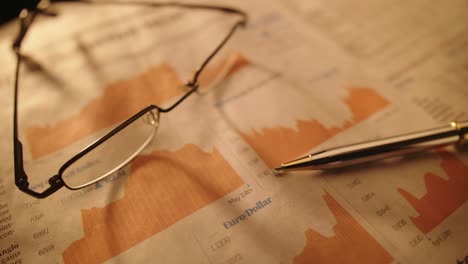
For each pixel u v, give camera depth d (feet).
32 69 0.97
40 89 0.94
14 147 0.82
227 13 1.05
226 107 0.89
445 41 0.98
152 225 0.77
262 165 0.82
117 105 0.91
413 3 1.06
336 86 0.92
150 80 0.94
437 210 0.77
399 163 0.81
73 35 1.03
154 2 1.09
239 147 0.84
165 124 0.87
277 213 0.77
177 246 0.75
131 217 0.78
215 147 0.84
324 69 0.94
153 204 0.79
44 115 0.90
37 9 1.06
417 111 0.88
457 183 0.80
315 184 0.79
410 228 0.76
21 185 0.78
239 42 0.99
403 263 0.74
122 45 1.00
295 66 0.95
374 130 0.86
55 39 1.02
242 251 0.75
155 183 0.81
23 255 0.76
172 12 1.07
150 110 0.85
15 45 1.00
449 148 0.83
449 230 0.76
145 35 1.02
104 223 0.78
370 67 0.95
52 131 0.88
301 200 0.78
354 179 0.80
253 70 0.94
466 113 0.87
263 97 0.90
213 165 0.82
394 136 0.81
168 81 0.94
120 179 0.81
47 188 0.81
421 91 0.91
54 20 1.06
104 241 0.76
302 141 0.85
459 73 0.93
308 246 0.75
